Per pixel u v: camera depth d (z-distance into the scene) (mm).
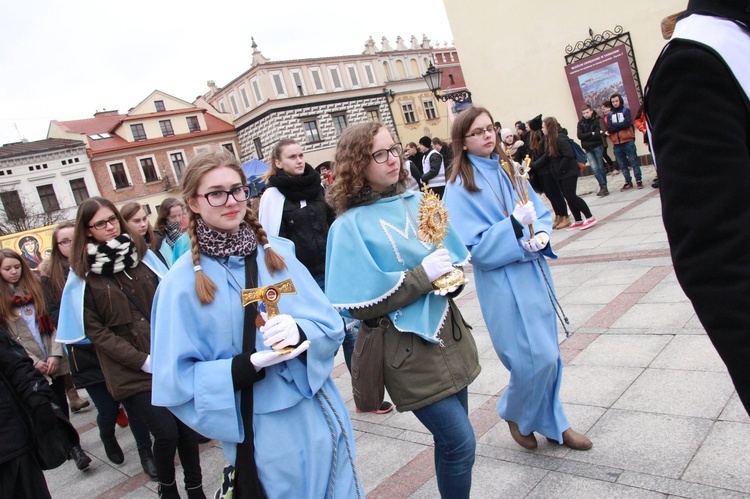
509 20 14102
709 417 2691
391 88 38781
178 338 1780
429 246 2354
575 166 7691
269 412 1822
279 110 34438
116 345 3125
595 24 12492
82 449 4414
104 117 36750
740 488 2172
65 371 4867
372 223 2318
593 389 3301
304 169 4367
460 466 2207
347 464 1960
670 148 918
